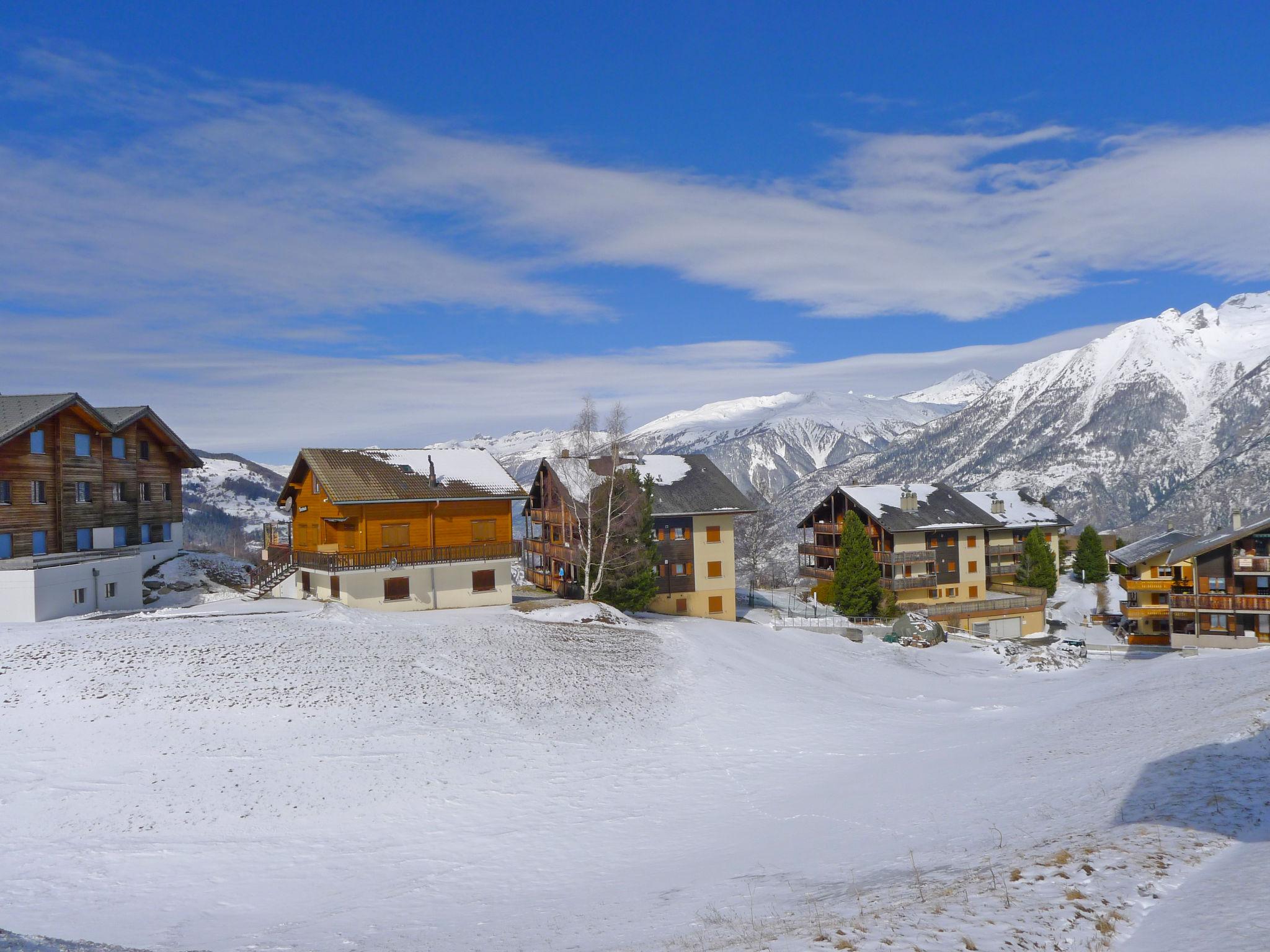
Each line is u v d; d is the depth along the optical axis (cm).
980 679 5309
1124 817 1811
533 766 2983
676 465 6950
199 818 2455
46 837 2291
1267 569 5909
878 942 1129
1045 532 9925
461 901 1959
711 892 1792
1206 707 3077
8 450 4550
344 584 4900
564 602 5531
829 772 2997
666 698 3884
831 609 7519
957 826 2083
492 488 5447
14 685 3183
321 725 3109
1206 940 996
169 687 3284
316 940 1688
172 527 6109
